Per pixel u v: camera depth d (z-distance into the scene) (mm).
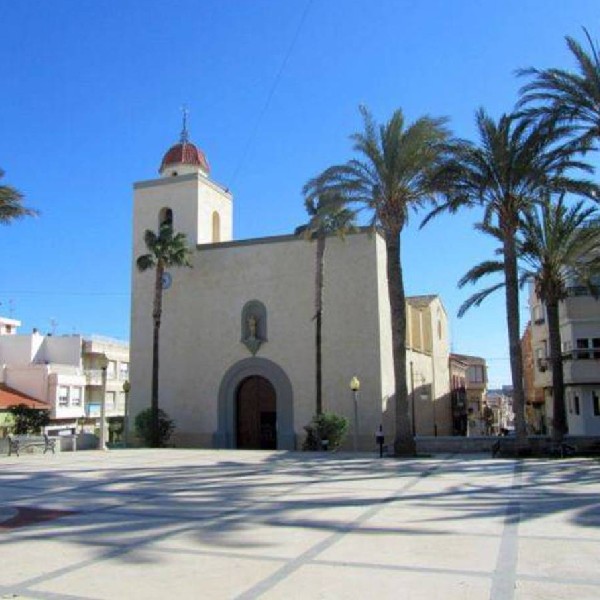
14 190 24219
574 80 22031
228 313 35812
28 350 59000
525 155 23609
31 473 19766
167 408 36031
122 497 14336
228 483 16734
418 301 49438
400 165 25547
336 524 10680
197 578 7402
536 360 45406
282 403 33938
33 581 7359
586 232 27562
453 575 7363
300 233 34625
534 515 11164
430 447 27547
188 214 37500
